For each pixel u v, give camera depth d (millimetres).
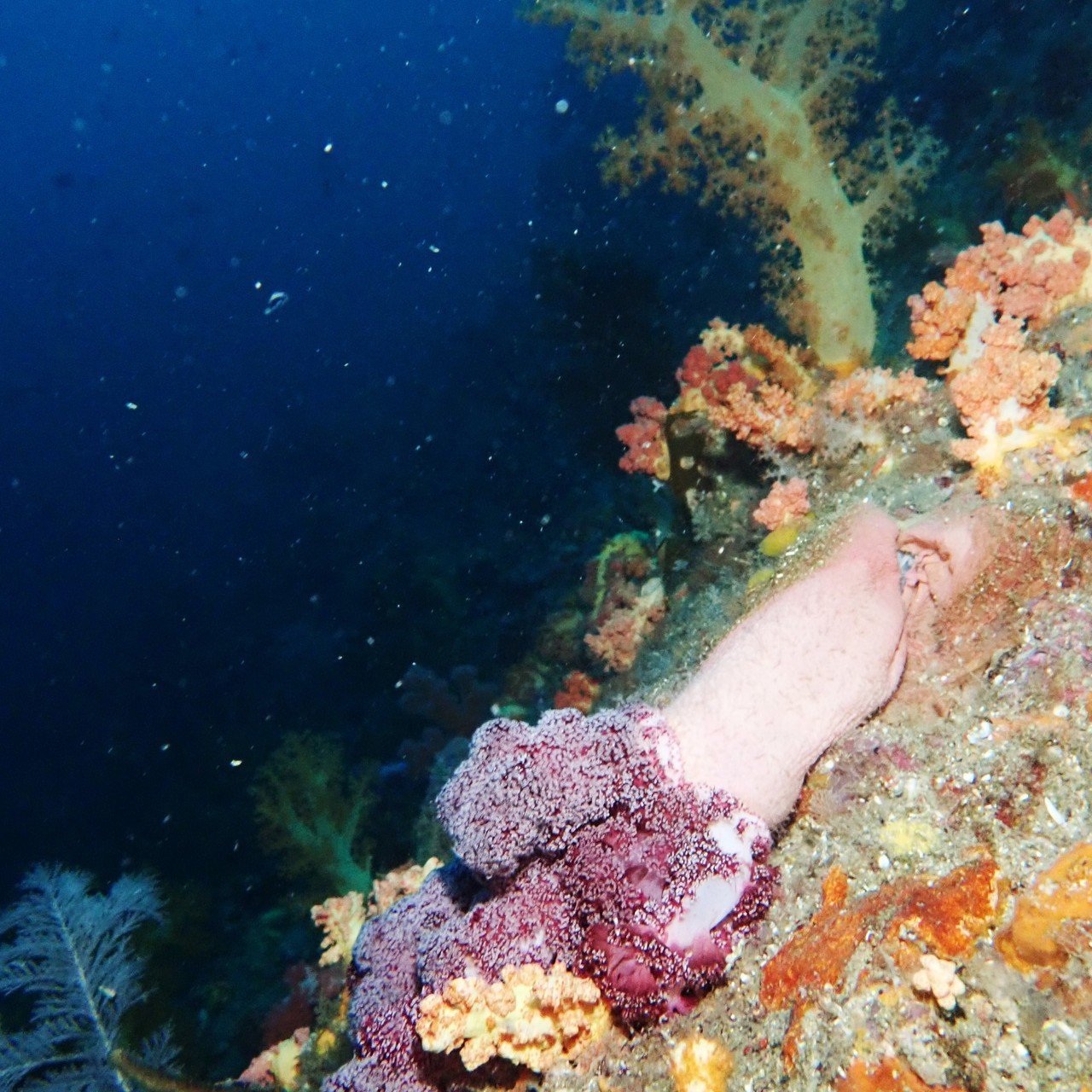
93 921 808
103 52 11992
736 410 783
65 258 10734
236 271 10383
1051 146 1226
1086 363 629
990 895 360
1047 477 529
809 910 433
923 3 1765
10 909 821
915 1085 333
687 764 471
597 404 1957
